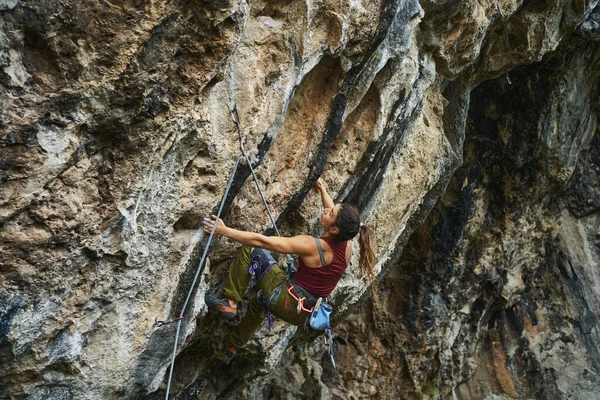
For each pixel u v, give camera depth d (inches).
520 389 426.9
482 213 377.7
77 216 132.2
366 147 216.1
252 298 190.5
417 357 387.2
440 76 258.8
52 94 120.3
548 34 278.5
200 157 153.3
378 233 262.8
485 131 354.9
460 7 221.6
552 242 424.8
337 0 166.4
